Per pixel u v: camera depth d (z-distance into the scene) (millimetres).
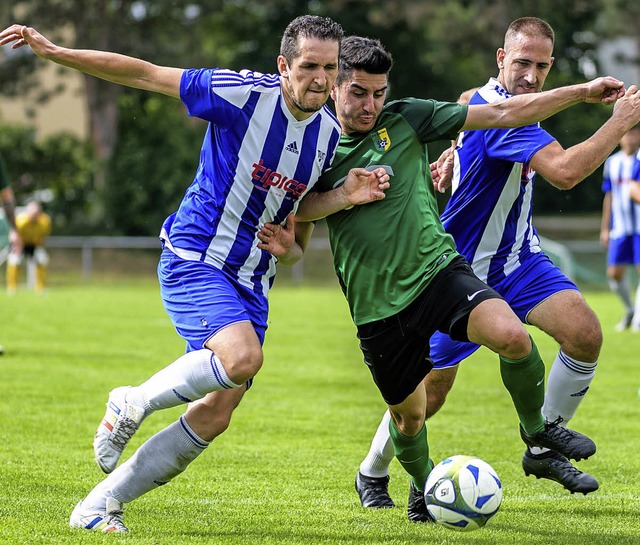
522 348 15180
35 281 87312
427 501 15414
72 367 36469
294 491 19094
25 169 117562
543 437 17125
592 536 15898
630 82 180625
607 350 43844
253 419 27344
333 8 130125
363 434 25312
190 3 121688
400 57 133125
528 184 18391
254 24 135000
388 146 16359
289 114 15469
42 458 21406
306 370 37625
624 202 50438
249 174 15531
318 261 101125
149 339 46562
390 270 16094
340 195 16062
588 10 134625
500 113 16250
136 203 113188
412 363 16156
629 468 21609
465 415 28562
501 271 18547
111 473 15766
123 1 119562
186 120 128250
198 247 15719
